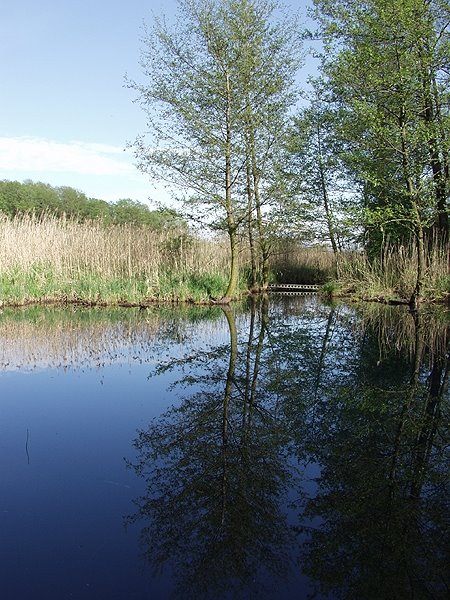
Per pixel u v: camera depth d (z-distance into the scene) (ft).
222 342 31.22
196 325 37.78
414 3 41.09
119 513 11.23
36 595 8.54
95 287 50.29
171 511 11.27
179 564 9.47
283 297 59.52
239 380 22.27
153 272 54.49
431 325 36.63
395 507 11.41
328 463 13.73
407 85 43.29
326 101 62.34
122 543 10.12
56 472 13.23
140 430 16.29
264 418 17.39
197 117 46.32
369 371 23.43
